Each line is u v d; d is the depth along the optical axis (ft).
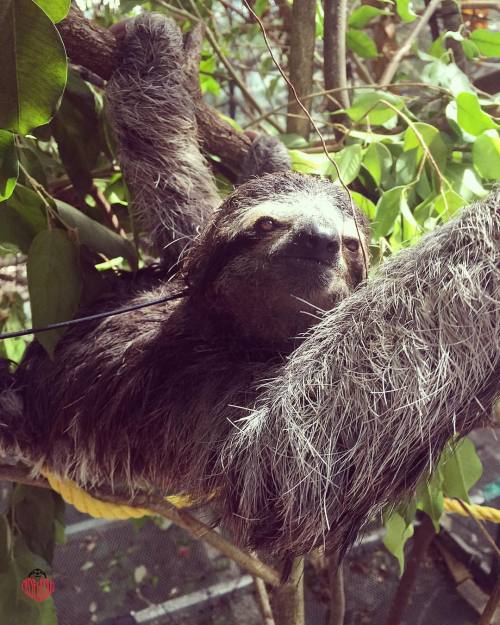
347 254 1.35
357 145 1.75
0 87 1.05
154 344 1.43
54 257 1.40
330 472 1.16
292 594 1.90
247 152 1.86
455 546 2.84
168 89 1.75
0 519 1.73
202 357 1.38
